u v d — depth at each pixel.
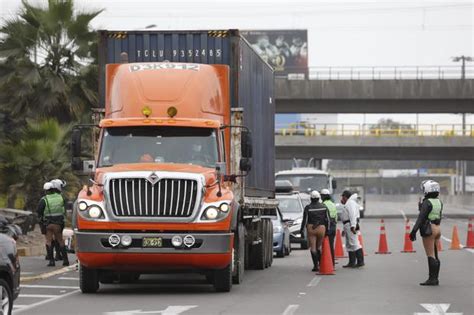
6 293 26.33
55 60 80.06
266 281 43.16
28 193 70.25
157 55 44.09
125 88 39.28
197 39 43.84
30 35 79.19
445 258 58.41
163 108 38.75
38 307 32.88
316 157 171.38
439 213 40.94
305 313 30.97
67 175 70.88
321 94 157.75
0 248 26.09
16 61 79.06
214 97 39.94
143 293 37.53
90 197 36.00
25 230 62.12
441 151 170.00
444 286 40.66
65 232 51.84
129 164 37.09
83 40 80.38
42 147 69.69
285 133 168.62
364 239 84.62
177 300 34.88
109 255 35.53
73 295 36.97
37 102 78.94
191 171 36.28
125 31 44.09
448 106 159.88
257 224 49.47
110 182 35.78
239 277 41.00
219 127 38.31
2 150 69.88
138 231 35.56
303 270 50.50
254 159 47.66
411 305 33.34
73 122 79.38
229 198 36.44
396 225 118.88
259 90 49.69
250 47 46.62
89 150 77.69
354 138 166.88
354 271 49.22
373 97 157.12
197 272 37.94
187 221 35.56
